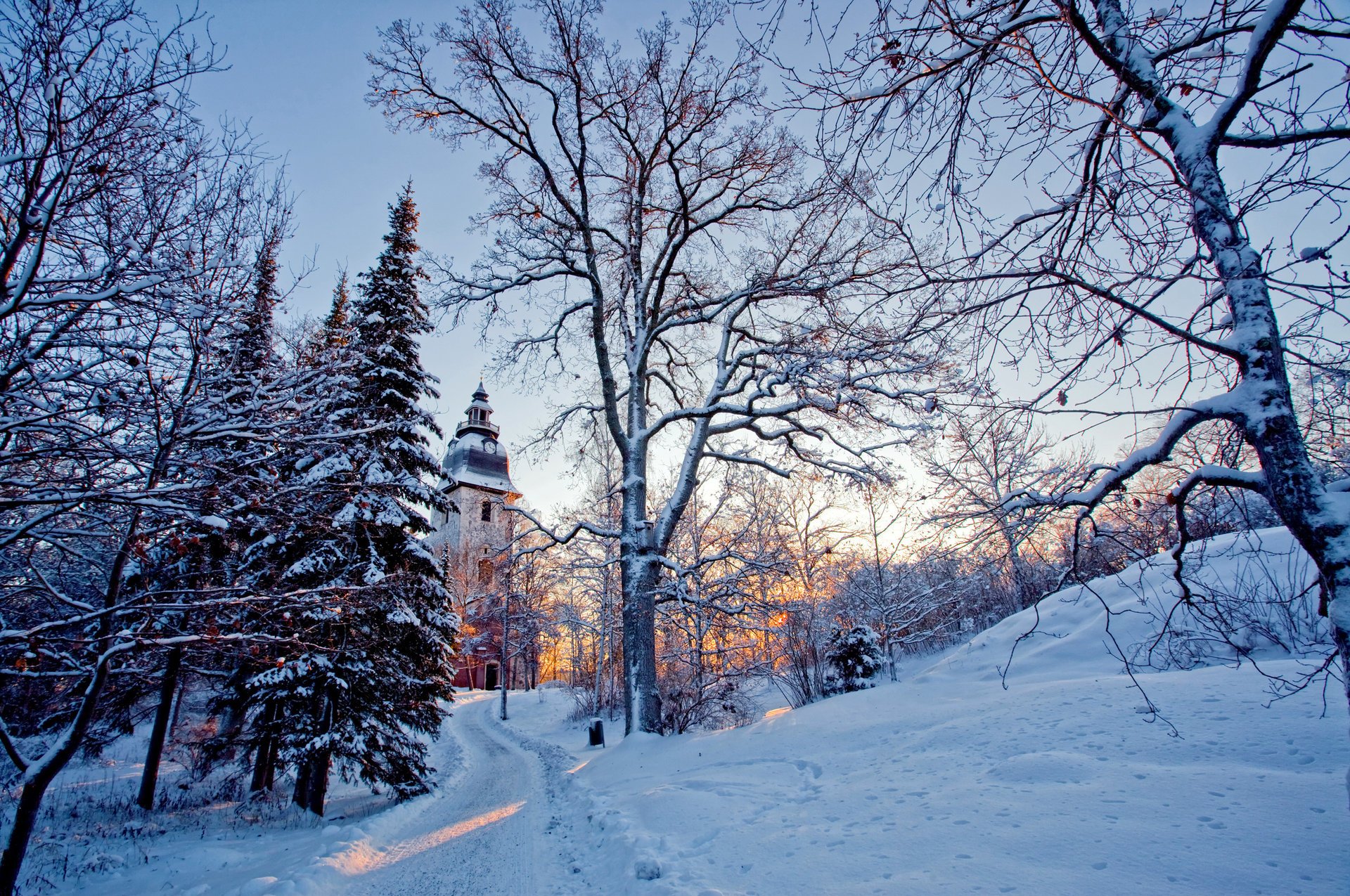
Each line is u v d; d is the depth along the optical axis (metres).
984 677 10.23
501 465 59.38
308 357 6.50
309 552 10.80
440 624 12.94
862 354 11.27
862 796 5.81
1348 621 2.56
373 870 7.13
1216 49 3.34
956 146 3.74
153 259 4.84
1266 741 4.85
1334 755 4.41
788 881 4.26
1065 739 5.89
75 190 4.65
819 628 18.27
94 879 7.50
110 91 4.54
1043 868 3.63
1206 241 3.17
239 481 5.82
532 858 6.95
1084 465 3.56
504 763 17.59
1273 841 3.43
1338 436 3.53
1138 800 4.28
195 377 5.44
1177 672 7.66
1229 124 3.10
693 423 17.38
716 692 14.38
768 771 7.85
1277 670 6.45
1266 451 2.84
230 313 5.56
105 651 5.53
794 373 12.65
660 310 17.41
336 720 10.90
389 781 11.40
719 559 14.25
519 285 16.33
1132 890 3.23
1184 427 3.11
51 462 5.10
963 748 6.51
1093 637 10.01
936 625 21.95
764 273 14.21
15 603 6.34
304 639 9.63
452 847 7.98
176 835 9.80
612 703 26.16
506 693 33.19
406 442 12.89
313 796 11.29
